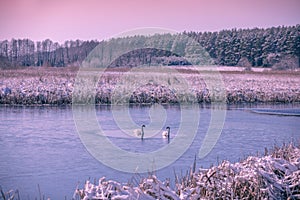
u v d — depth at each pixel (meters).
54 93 43.62
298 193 11.95
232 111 40.34
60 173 17.27
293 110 41.97
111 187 10.19
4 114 34.06
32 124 29.20
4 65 89.81
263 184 11.90
